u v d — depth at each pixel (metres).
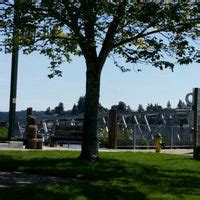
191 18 19.03
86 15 17.53
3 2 19.14
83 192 12.49
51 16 18.78
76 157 20.58
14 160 18.84
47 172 16.52
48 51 22.66
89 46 19.50
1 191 12.14
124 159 20.97
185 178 16.62
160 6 18.16
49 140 33.31
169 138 35.16
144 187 14.13
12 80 27.55
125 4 17.94
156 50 19.12
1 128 34.09
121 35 20.28
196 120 25.39
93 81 19.80
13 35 20.52
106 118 34.56
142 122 39.19
